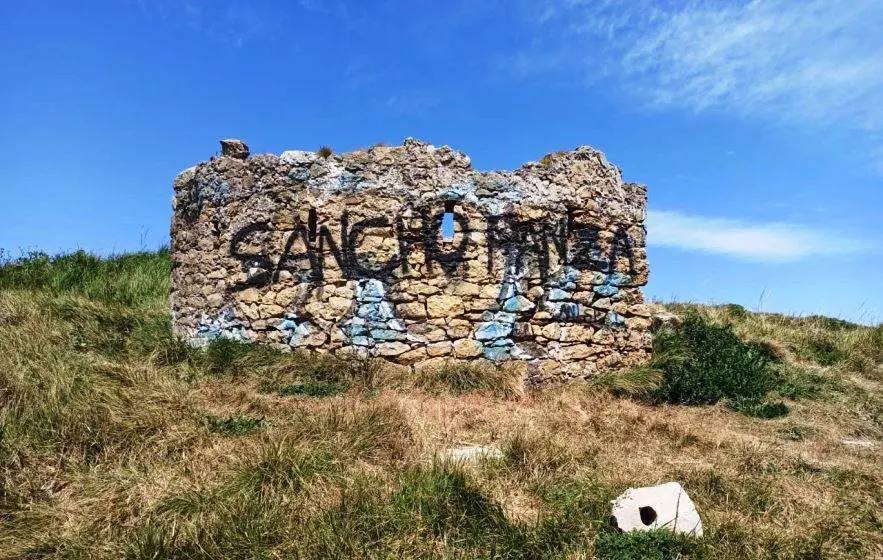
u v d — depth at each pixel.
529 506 4.87
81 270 14.51
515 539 4.26
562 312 9.11
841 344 12.11
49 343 8.31
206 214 10.09
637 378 8.91
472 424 6.76
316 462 5.13
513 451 5.59
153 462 5.40
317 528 4.30
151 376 7.37
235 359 8.66
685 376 8.96
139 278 14.03
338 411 6.34
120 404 6.26
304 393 7.88
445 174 8.92
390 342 8.80
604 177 9.64
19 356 7.30
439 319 8.77
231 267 9.51
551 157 9.40
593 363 9.30
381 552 4.09
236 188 9.57
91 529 4.47
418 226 8.84
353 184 8.98
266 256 9.23
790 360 11.17
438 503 4.52
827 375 10.48
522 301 8.92
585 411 7.63
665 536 4.28
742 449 6.39
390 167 8.97
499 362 8.77
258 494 4.67
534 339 8.96
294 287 9.06
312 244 9.05
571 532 4.40
